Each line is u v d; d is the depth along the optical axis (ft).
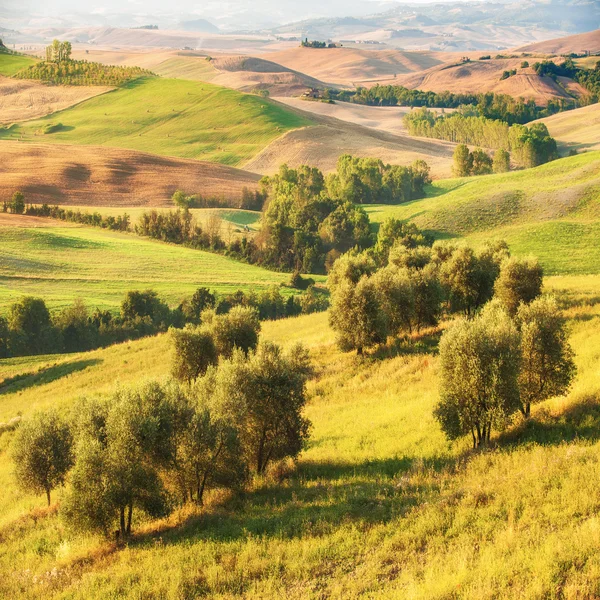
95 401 162.71
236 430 149.59
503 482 116.06
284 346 315.99
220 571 104.99
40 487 180.75
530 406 160.76
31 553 139.23
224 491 149.07
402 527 108.58
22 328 523.29
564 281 354.74
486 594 79.92
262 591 97.04
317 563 101.60
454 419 148.66
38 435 180.04
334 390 237.25
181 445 144.56
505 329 146.20
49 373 371.97
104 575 112.98
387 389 221.87
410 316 279.49
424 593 83.10
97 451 136.15
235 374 161.07
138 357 370.73
